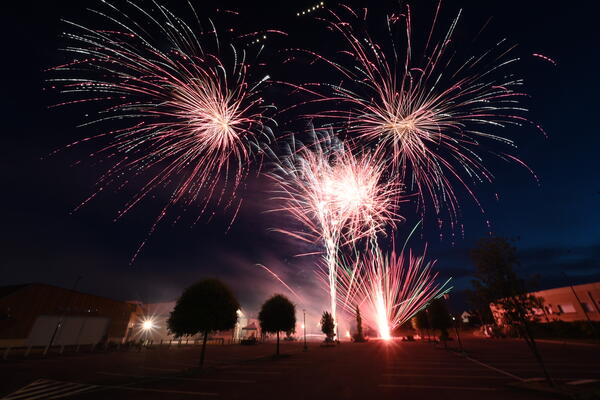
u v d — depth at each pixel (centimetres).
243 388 1162
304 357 2466
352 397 960
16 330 3203
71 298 3894
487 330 4509
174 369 1844
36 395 1131
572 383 1029
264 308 2762
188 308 1872
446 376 1302
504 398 869
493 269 1162
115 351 3538
